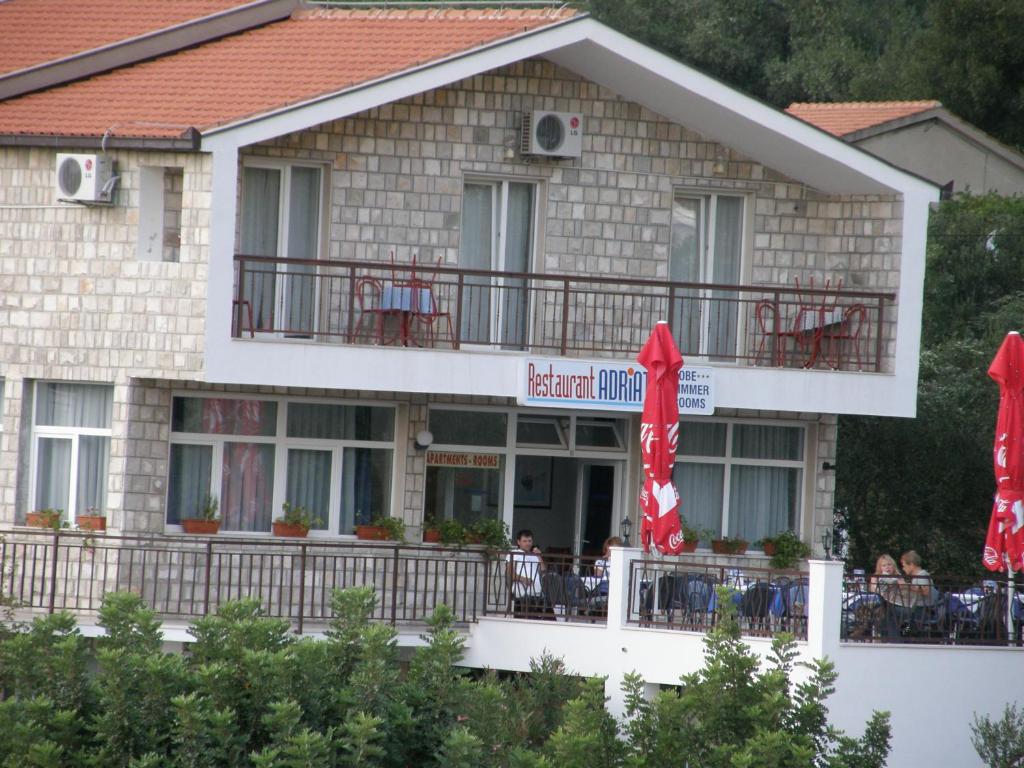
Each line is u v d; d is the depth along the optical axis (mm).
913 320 99188
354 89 88938
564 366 93000
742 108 96125
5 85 98250
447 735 72125
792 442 104562
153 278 89625
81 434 92750
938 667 83875
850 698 81625
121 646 71562
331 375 89375
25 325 92688
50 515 91562
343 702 71312
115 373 90562
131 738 68062
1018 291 148375
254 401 94625
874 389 98375
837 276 102688
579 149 98750
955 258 155000
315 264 89562
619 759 72312
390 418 97062
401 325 93312
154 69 101000
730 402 96000
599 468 102875
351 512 96250
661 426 85562
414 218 96750
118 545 90500
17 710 67625
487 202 99188
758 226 102562
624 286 100750
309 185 95562
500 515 99250
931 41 189750
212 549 89438
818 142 97250
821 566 81312
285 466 95062
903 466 123250
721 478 103438
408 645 87438
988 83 185750
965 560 122812
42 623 70938
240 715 69812
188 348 88562
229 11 106188
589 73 98625
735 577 86062
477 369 91812
